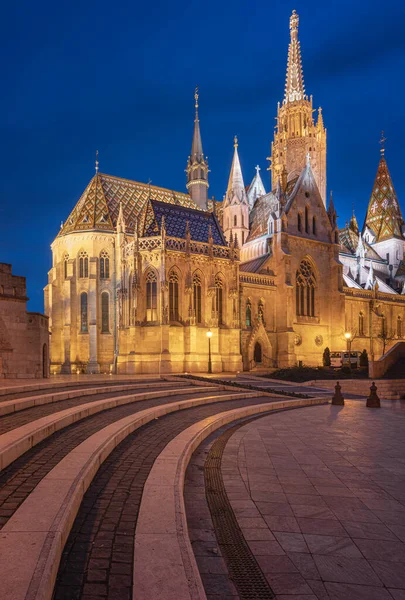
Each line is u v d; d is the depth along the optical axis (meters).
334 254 76.56
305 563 7.12
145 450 13.59
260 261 72.25
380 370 49.88
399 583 6.49
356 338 80.06
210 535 8.26
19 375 34.41
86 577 6.11
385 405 30.88
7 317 33.88
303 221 74.06
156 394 26.52
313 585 6.43
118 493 9.61
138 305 54.94
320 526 8.64
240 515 9.26
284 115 106.38
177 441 14.77
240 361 59.91
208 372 54.28
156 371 53.34
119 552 6.86
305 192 75.62
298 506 9.77
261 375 51.19
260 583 6.50
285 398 32.12
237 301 61.03
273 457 14.22
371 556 7.36
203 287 59.03
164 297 53.94
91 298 68.00
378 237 117.25
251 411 24.48
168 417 20.30
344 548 7.66
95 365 66.69
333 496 10.42
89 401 20.73
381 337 82.38
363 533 8.30
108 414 18.53
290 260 69.56
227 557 7.35
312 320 72.69
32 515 7.20
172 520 7.89
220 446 15.80
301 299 72.44
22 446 11.13
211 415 21.50
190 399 26.19
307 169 77.12
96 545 7.10
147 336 54.59
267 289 68.12
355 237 114.00
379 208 119.12
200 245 59.06
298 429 19.39
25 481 9.12
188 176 98.38
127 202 76.56
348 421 21.84
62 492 8.34
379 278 104.56
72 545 7.10
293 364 66.38
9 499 8.10
